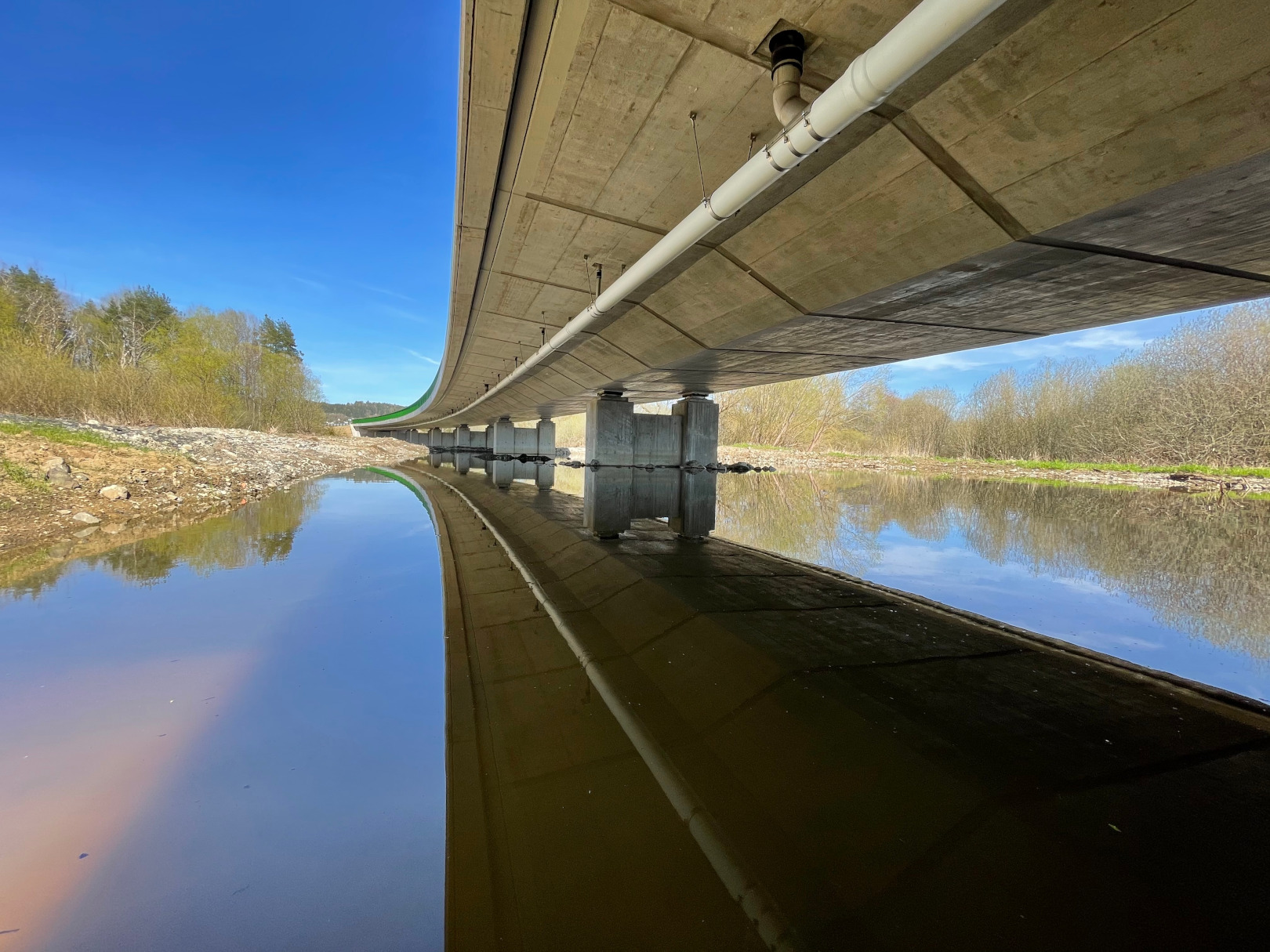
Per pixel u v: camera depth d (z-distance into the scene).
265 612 6.62
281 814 3.12
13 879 2.53
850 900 2.56
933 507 19.56
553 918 2.43
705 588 8.34
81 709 4.22
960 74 4.36
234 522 12.62
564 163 6.88
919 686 4.96
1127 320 9.09
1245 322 32.31
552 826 3.10
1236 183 4.28
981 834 3.02
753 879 2.71
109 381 25.55
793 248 7.48
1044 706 4.59
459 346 20.55
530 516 15.95
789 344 11.77
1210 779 3.55
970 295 7.56
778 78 4.47
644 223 8.05
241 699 4.51
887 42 3.19
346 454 41.66
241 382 47.38
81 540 10.09
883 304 8.18
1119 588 9.02
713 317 10.65
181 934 2.27
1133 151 4.25
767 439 66.62
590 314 10.07
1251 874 2.72
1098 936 2.35
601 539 12.56
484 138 6.65
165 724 4.05
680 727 4.36
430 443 69.06
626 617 7.35
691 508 17.94
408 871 2.70
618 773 3.66
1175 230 5.25
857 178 5.86
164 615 6.36
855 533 14.30
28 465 12.50
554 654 5.94
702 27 4.55
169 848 2.80
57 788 3.25
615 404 23.33
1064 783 3.49
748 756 3.89
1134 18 3.51
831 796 3.39
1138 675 5.32
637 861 2.82
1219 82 3.56
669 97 5.42
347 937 2.29
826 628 6.57
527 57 5.34
